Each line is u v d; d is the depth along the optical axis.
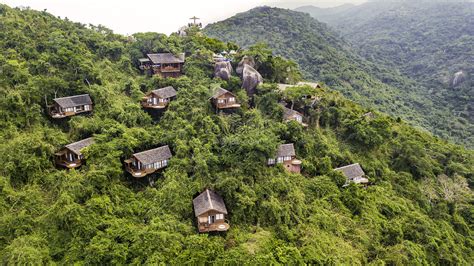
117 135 51.47
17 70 55.22
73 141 51.88
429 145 78.38
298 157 58.75
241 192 47.00
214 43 90.81
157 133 55.38
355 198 53.69
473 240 60.16
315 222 47.66
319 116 68.06
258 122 59.84
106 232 39.09
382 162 68.12
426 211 62.53
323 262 42.62
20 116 50.84
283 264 40.12
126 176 49.59
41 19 77.69
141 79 70.12
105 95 58.94
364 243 48.12
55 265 35.88
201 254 38.66
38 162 45.09
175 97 64.50
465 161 75.31
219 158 50.91
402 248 48.06
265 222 46.41
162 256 36.91
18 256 33.91
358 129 66.88
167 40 81.19
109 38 82.69
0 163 43.38
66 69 61.50
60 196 41.00
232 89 70.31
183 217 44.00
